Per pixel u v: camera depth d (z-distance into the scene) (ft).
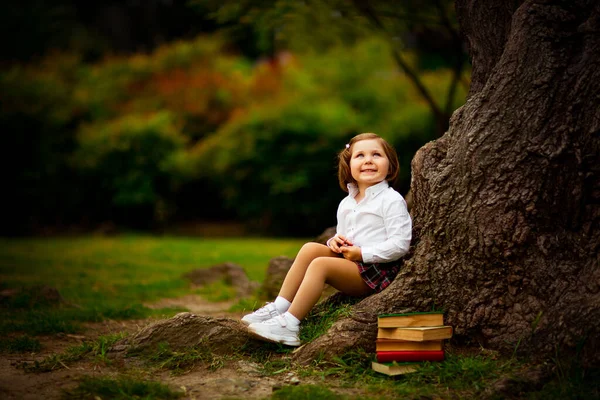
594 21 10.58
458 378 9.67
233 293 21.15
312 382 9.88
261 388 9.67
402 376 9.99
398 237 11.35
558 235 10.56
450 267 10.98
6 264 26.78
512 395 9.06
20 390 9.50
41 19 67.10
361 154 12.10
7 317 15.74
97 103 48.70
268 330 10.98
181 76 52.70
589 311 9.73
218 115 51.08
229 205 45.83
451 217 11.03
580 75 10.49
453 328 10.80
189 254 32.32
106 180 45.65
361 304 11.31
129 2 76.59
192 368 10.62
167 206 48.14
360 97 48.49
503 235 10.62
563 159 10.46
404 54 47.88
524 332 10.26
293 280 11.82
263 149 43.37
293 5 26.86
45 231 45.85
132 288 21.59
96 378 9.75
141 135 45.27
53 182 45.34
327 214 44.32
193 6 28.76
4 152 44.29
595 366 9.34
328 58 49.75
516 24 11.18
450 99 32.65
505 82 10.98
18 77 46.24
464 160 11.09
